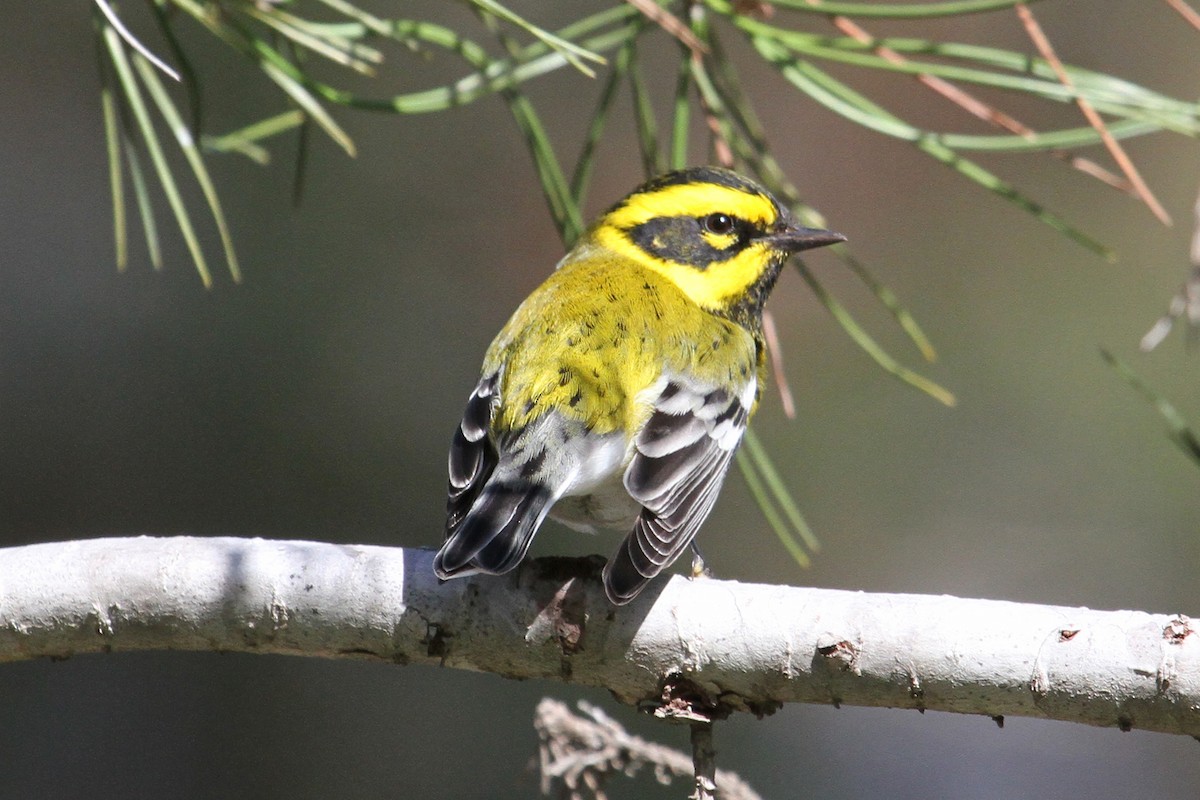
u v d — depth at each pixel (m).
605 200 12.98
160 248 13.11
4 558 5.71
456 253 13.12
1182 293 6.39
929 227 13.73
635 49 6.98
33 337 13.06
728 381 7.32
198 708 12.34
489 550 5.71
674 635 5.57
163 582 5.66
